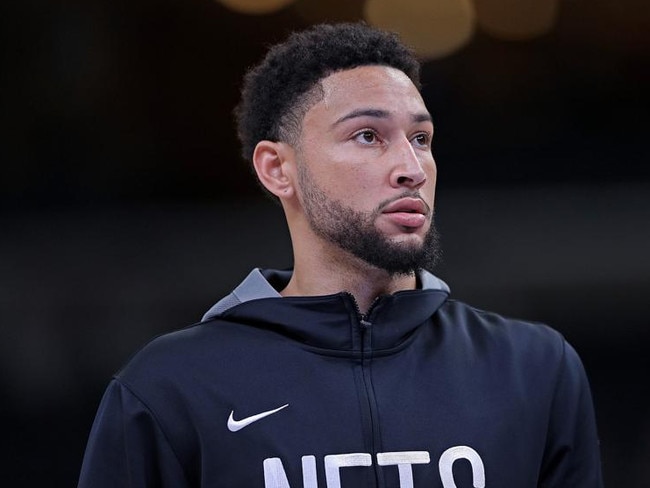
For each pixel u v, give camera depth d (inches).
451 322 258.2
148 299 888.3
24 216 989.8
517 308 861.2
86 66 1050.1
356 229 233.6
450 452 233.3
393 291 249.9
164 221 978.1
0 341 825.5
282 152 250.8
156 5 1071.0
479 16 1093.1
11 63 1027.9
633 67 1088.2
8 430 776.3
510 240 899.4
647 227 888.9
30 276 895.1
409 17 1104.2
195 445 235.1
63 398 803.4
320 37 249.4
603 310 852.0
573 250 888.3
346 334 242.8
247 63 1096.2
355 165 234.1
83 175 1040.8
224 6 1090.1
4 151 1020.5
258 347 244.1
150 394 239.6
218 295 896.9
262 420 233.6
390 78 240.8
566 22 1086.4
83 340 842.8
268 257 937.5
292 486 226.8
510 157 1093.8
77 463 765.9
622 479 743.7
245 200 1018.1
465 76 1101.1
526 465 241.1
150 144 1075.3
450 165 1092.5
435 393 240.2
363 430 232.5
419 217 233.6
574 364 261.4
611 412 796.0
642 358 826.8
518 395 245.9
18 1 1023.0
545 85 1098.1
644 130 1088.2
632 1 1072.8
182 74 1085.1
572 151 1094.4
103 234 962.7
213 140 1087.0
